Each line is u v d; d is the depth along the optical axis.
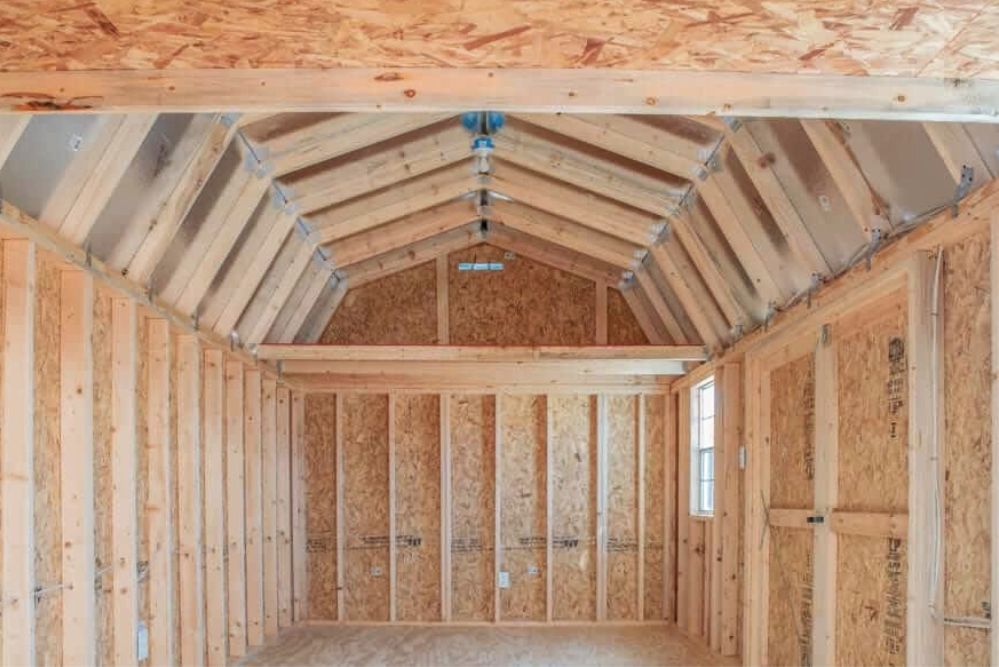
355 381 7.42
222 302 5.27
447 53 2.17
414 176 5.33
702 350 6.01
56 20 1.95
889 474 3.38
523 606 7.32
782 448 4.73
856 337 3.73
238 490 5.83
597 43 2.11
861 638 3.60
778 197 3.94
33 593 3.07
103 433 3.88
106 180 3.38
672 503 7.29
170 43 2.09
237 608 5.81
